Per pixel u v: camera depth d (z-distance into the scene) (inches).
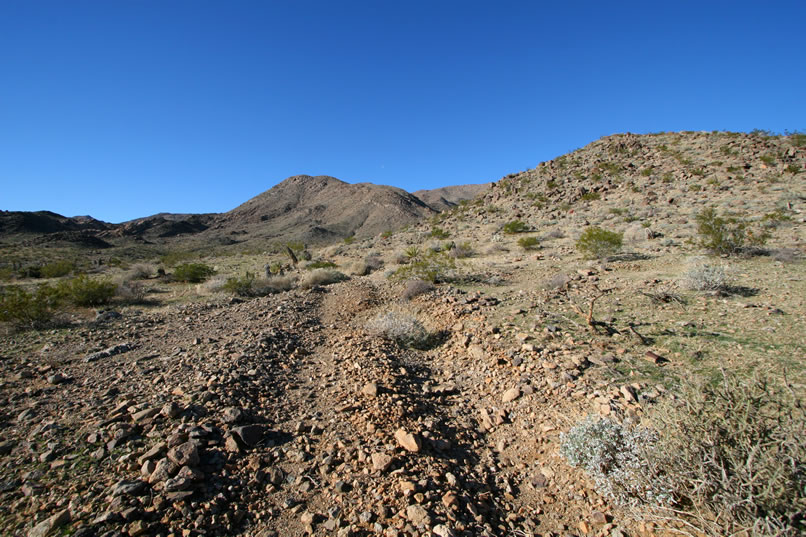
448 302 389.7
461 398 218.4
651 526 122.2
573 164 1983.3
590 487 141.6
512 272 528.4
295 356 272.8
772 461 105.6
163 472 133.0
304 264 960.9
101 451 146.4
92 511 117.6
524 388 210.7
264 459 150.3
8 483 129.9
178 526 115.4
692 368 208.1
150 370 233.3
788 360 199.0
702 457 118.9
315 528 120.0
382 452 153.9
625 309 314.8
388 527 120.3
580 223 1092.5
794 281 335.6
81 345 297.6
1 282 938.1
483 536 121.7
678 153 1660.9
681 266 454.3
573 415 183.0
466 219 1678.2
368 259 896.9
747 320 261.0
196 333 328.5
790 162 1230.9
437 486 140.5
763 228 578.2
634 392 189.3
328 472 144.9
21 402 192.1
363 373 235.8
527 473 155.7
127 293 547.8
